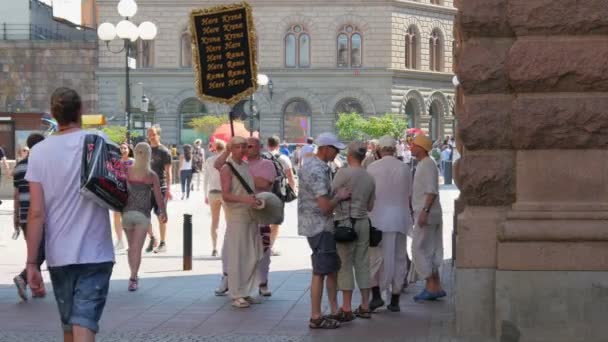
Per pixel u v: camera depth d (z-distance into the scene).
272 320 12.62
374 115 65.62
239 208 13.56
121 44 65.94
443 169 51.91
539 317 10.62
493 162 10.85
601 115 10.52
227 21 16.00
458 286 10.88
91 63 66.44
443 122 69.75
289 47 66.56
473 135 10.84
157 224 26.72
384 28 65.62
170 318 12.75
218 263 18.33
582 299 10.55
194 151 45.97
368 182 12.47
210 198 19.31
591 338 10.55
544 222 10.57
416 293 14.91
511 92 10.85
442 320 12.55
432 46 69.19
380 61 65.81
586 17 10.46
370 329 12.02
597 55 10.47
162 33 66.62
